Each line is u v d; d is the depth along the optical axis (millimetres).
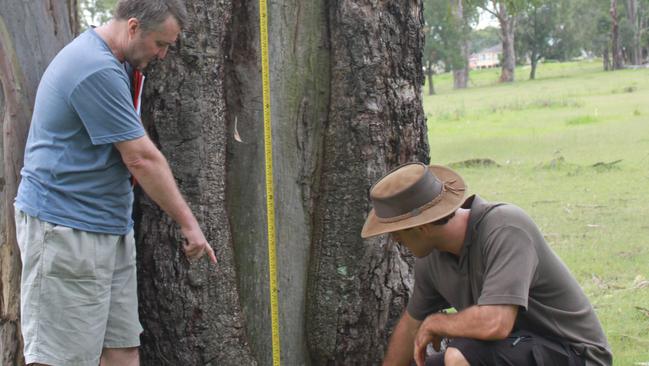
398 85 4004
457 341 3416
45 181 3381
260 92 3963
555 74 68500
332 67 3949
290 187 4023
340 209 3986
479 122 23141
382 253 4020
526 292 3266
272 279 3889
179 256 3869
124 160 3383
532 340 3395
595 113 22609
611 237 8102
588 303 3525
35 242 3391
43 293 3400
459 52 51719
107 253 3486
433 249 3496
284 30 3939
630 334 5473
